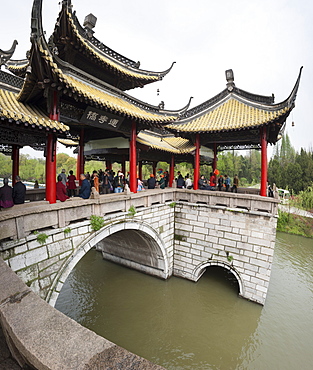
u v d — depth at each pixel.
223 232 16.53
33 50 8.15
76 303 16.08
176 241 18.72
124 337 13.33
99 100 10.85
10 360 3.31
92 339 2.76
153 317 14.91
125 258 21.03
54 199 9.80
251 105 17.11
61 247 9.67
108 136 16.89
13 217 7.71
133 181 14.88
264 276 15.20
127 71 15.97
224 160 60.53
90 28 13.80
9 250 7.72
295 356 12.29
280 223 39.72
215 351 12.52
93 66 14.83
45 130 9.13
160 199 16.89
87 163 64.75
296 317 15.15
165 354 12.31
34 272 8.56
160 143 23.20
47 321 3.04
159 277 19.02
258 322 14.54
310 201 45.16
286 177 58.47
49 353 2.55
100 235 11.71
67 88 9.41
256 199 14.98
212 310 15.52
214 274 20.00
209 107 18.69
